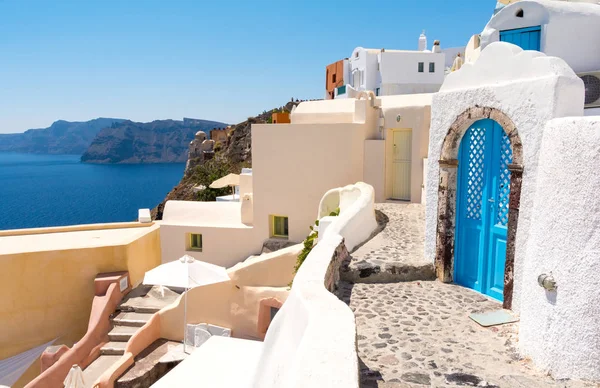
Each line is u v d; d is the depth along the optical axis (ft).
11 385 41.37
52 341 44.47
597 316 12.81
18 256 43.32
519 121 18.65
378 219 38.32
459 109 22.43
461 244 23.79
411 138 50.70
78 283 45.09
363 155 51.78
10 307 43.21
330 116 58.18
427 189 25.22
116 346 38.45
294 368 9.71
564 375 13.67
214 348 32.19
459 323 18.88
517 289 19.36
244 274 38.47
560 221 14.05
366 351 16.48
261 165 54.34
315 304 12.66
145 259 52.13
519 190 18.83
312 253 21.75
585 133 13.25
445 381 14.15
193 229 57.31
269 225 55.31
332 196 44.01
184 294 38.58
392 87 120.88
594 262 12.88
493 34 31.53
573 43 28.25
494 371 14.83
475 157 22.62
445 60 131.13
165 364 35.14
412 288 23.24
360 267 24.18
